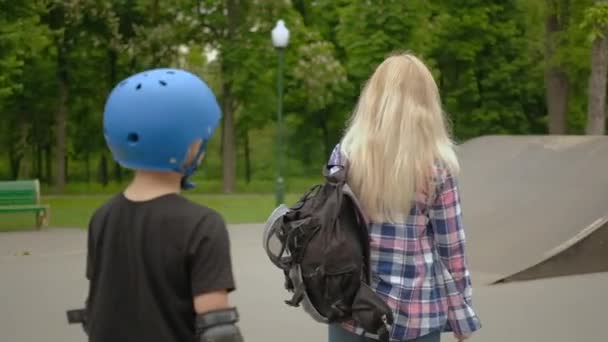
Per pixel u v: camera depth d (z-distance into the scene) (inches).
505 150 478.3
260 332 267.4
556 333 264.2
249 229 571.2
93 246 93.7
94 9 1119.0
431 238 123.2
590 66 1007.0
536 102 1360.7
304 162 1616.6
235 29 1182.9
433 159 120.3
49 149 1425.9
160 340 86.4
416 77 124.3
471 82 1288.1
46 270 398.9
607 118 1280.8
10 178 1505.9
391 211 120.2
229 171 1242.6
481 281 342.3
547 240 370.6
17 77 1130.7
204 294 85.7
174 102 87.9
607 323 276.5
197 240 86.7
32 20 932.0
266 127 1569.9
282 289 339.9
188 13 1182.9
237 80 1176.8
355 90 1325.0
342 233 118.7
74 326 279.1
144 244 87.7
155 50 1190.3
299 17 1234.0
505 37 1259.8
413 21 1077.1
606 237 368.2
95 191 1302.9
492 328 269.9
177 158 89.7
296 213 123.1
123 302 88.4
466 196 437.1
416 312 120.1
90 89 1289.4
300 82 1234.6
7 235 557.3
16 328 276.8
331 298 117.8
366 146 122.0
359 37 1087.0
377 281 121.4
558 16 1019.3
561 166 435.2
